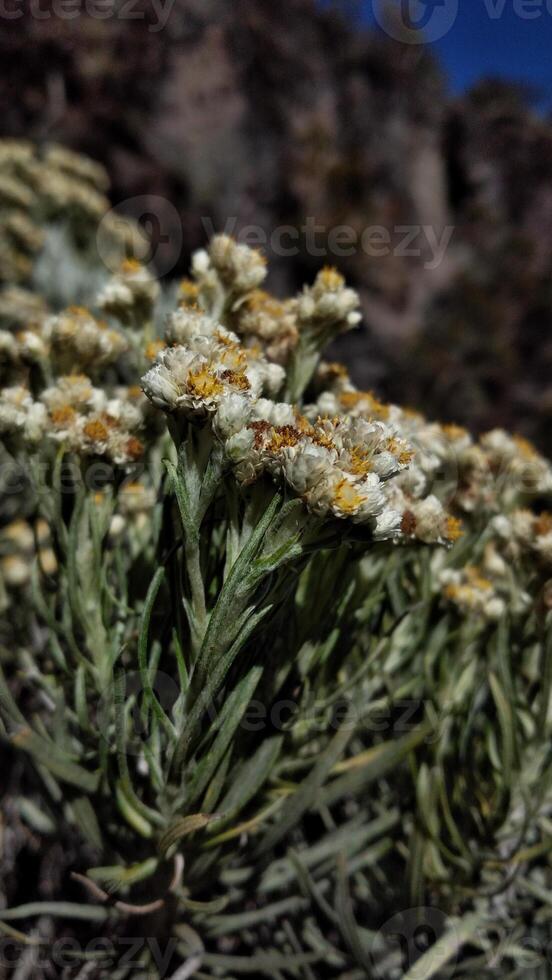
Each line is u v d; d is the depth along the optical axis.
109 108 1.84
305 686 0.27
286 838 0.32
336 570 0.26
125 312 0.31
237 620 0.23
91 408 0.28
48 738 0.28
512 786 0.29
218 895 0.30
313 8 2.47
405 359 1.76
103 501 0.28
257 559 0.22
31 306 0.64
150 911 0.26
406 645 0.30
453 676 0.29
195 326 0.25
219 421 0.23
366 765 0.27
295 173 1.77
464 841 0.30
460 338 1.84
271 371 0.27
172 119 1.84
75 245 0.89
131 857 0.27
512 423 1.88
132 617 0.28
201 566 0.25
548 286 2.07
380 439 0.23
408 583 0.31
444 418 1.81
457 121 2.48
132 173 1.77
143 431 0.28
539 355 2.00
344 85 2.32
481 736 0.31
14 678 0.35
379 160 2.07
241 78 2.17
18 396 0.28
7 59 1.70
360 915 0.32
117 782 0.26
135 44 1.89
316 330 0.28
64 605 0.27
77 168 0.91
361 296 1.76
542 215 2.51
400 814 0.30
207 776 0.24
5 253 0.75
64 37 1.73
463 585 0.29
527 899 0.30
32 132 1.72
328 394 0.29
